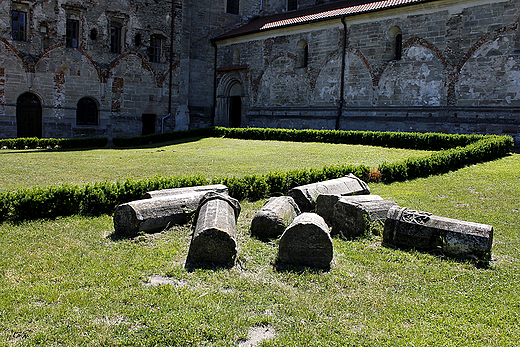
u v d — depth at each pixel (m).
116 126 33.31
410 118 25.20
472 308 5.52
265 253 7.42
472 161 16.72
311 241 6.84
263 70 34.31
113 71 32.72
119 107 33.31
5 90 28.31
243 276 6.44
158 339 4.71
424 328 5.02
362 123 27.52
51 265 6.62
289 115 32.31
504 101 21.72
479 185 13.03
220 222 7.14
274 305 5.55
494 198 11.52
